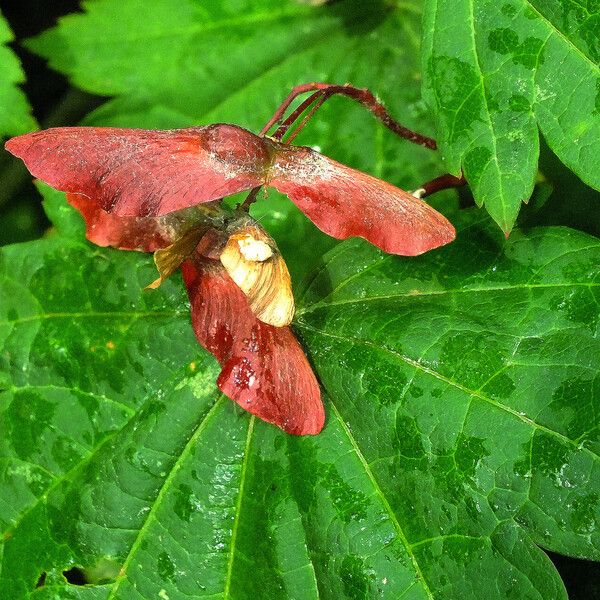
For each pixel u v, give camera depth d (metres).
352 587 0.27
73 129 0.24
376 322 0.27
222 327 0.26
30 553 0.28
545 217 0.29
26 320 0.28
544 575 0.26
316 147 0.31
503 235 0.27
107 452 0.28
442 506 0.26
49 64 0.31
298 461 0.27
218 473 0.28
